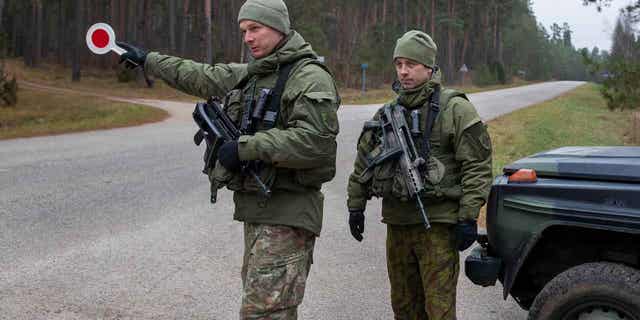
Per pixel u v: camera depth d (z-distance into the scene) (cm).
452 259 325
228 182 276
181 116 2430
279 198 275
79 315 414
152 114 2409
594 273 285
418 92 322
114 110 2458
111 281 482
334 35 6825
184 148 1341
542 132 1709
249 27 276
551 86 7819
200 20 5831
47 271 499
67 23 6084
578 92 5472
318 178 272
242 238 622
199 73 305
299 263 280
